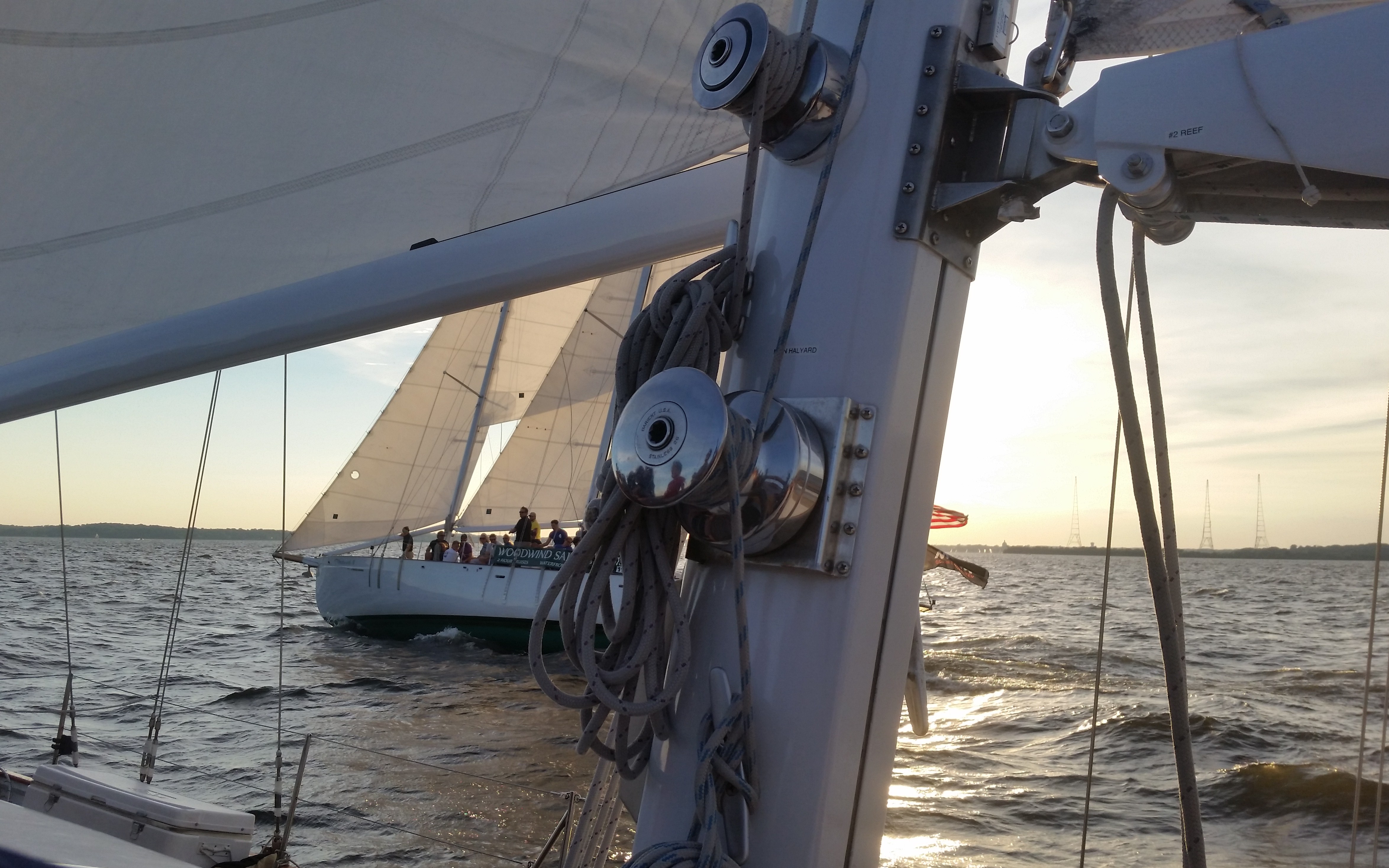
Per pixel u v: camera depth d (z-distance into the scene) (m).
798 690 1.00
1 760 8.85
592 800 1.18
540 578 19.86
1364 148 0.81
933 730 12.71
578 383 25.89
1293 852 7.72
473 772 9.26
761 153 1.21
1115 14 1.08
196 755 9.43
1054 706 14.66
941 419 1.11
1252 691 15.99
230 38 1.62
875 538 1.03
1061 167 1.02
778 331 1.09
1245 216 0.98
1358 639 25.05
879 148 1.06
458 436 26.45
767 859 0.98
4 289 1.71
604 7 1.59
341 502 25.84
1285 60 0.85
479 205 1.66
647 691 1.02
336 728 11.93
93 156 1.67
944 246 1.07
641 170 1.65
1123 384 0.97
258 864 2.53
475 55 1.65
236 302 1.65
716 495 0.96
